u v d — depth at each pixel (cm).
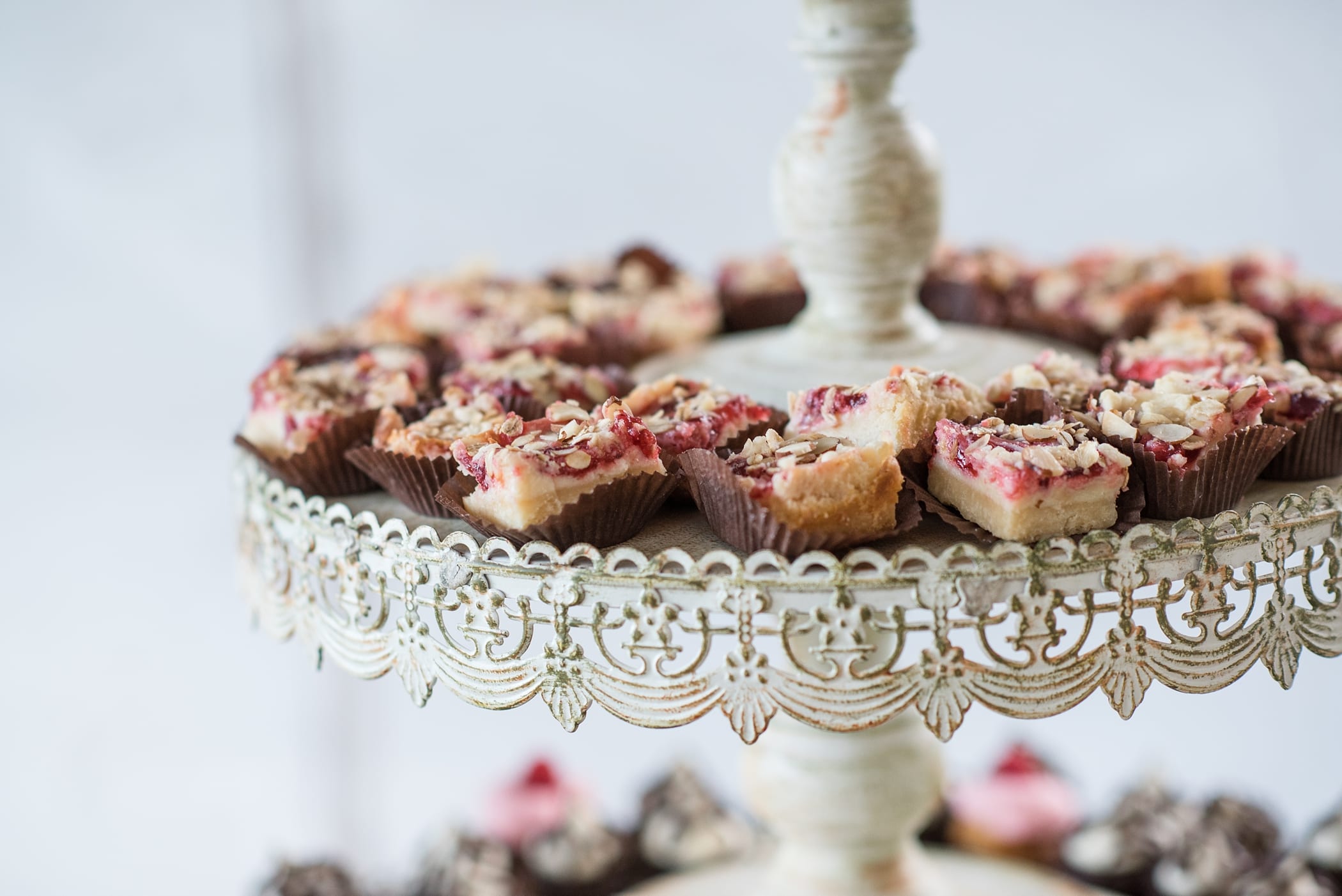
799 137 52
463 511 45
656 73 87
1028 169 87
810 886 54
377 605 49
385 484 48
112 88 83
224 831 88
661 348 59
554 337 56
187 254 87
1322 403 47
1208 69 83
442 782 93
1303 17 81
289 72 85
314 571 46
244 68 84
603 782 92
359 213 88
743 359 54
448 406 49
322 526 45
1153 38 83
